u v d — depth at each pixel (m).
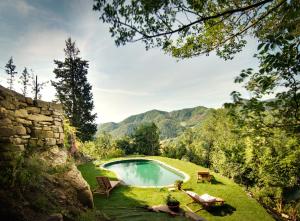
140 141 41.41
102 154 31.42
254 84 3.72
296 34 2.85
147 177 19.66
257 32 4.41
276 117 3.45
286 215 14.08
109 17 3.43
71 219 5.08
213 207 10.85
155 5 3.24
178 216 8.70
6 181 4.71
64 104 30.80
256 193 18.30
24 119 7.04
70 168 7.70
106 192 11.15
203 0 3.45
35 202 4.71
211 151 34.94
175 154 40.41
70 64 31.88
